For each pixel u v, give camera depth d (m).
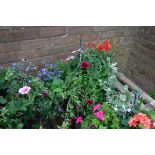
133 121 1.48
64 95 1.66
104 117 1.53
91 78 1.78
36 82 1.68
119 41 2.37
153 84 2.39
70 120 1.65
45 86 1.77
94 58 1.88
